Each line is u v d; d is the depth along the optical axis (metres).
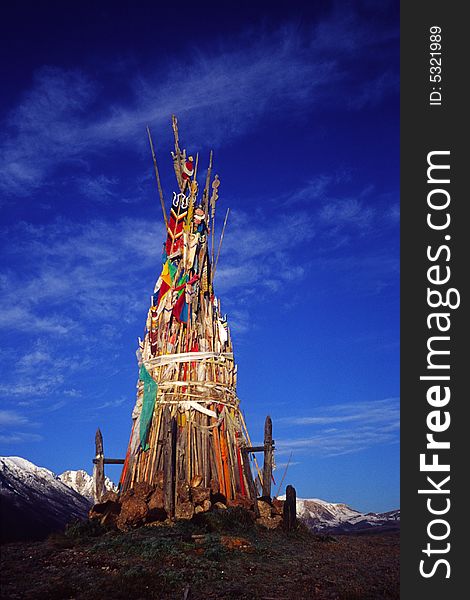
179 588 14.48
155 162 27.58
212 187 28.25
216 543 18.16
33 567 15.94
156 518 20.62
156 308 26.44
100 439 24.09
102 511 21.86
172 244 26.77
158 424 23.45
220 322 26.34
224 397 24.64
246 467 23.67
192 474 22.58
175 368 24.44
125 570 15.51
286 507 22.42
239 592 14.38
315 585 15.34
